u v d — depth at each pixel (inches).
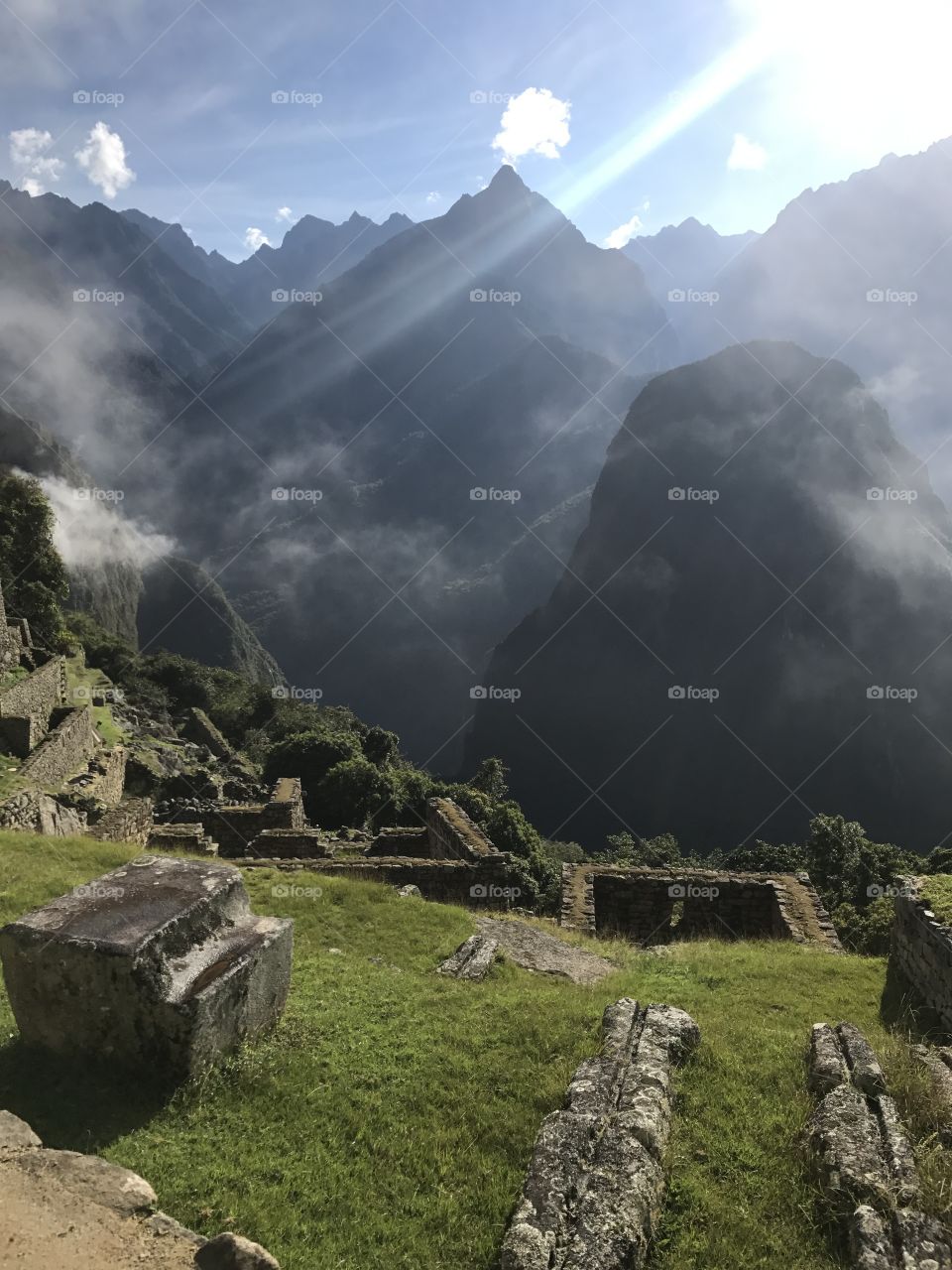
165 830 813.2
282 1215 196.2
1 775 816.3
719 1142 234.8
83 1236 163.8
